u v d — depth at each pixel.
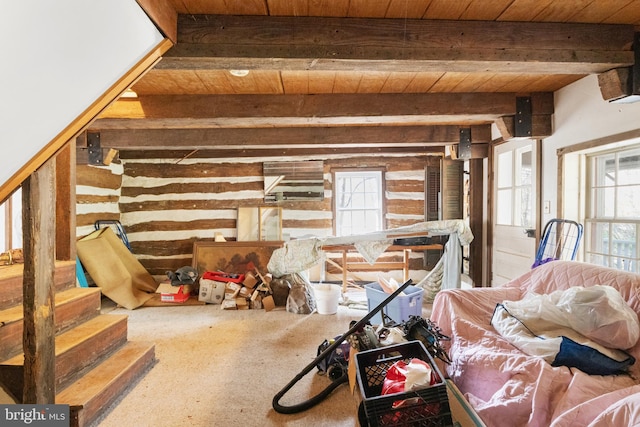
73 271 2.76
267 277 4.55
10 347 1.92
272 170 5.26
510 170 3.76
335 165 5.34
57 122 1.44
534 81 2.76
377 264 5.24
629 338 1.69
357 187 5.43
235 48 1.80
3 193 1.59
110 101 1.65
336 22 1.84
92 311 2.64
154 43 1.62
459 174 5.08
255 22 1.81
